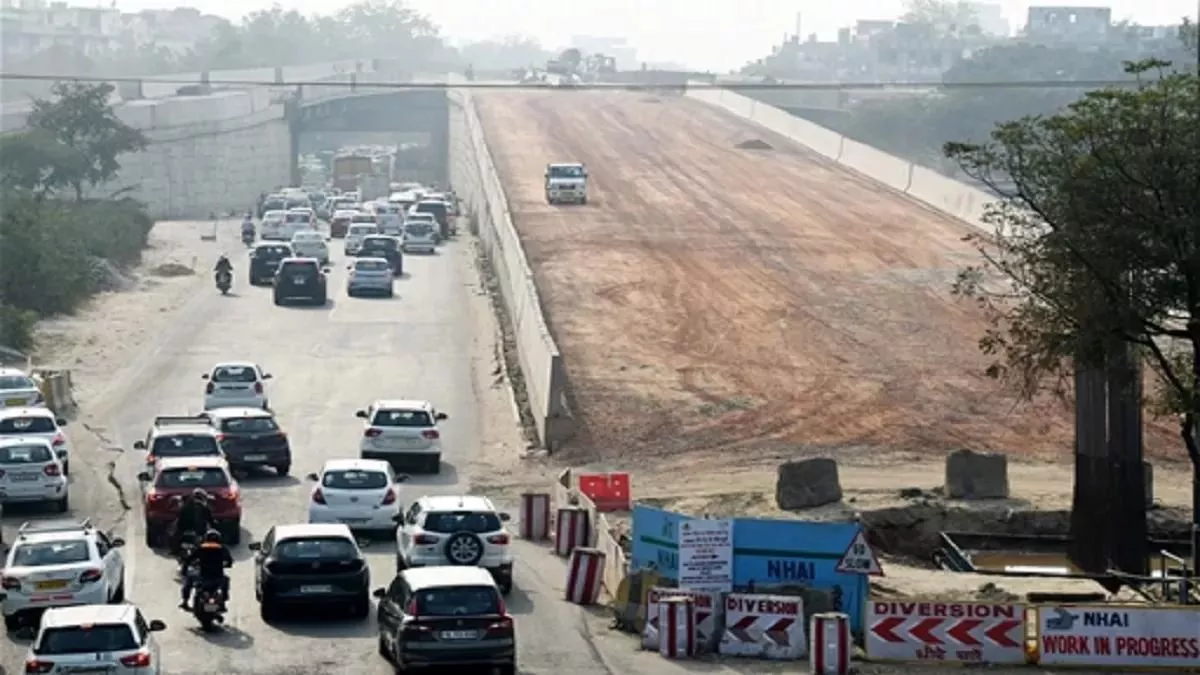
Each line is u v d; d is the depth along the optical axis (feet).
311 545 108.47
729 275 270.46
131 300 276.21
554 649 103.65
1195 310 109.60
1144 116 106.93
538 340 191.21
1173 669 102.12
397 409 165.27
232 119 554.87
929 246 297.12
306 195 448.65
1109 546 132.16
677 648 102.78
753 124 542.57
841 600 107.76
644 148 470.80
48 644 84.02
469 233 384.27
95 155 445.78
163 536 130.41
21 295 256.32
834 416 186.39
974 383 200.44
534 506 141.18
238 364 187.21
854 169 424.05
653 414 185.78
